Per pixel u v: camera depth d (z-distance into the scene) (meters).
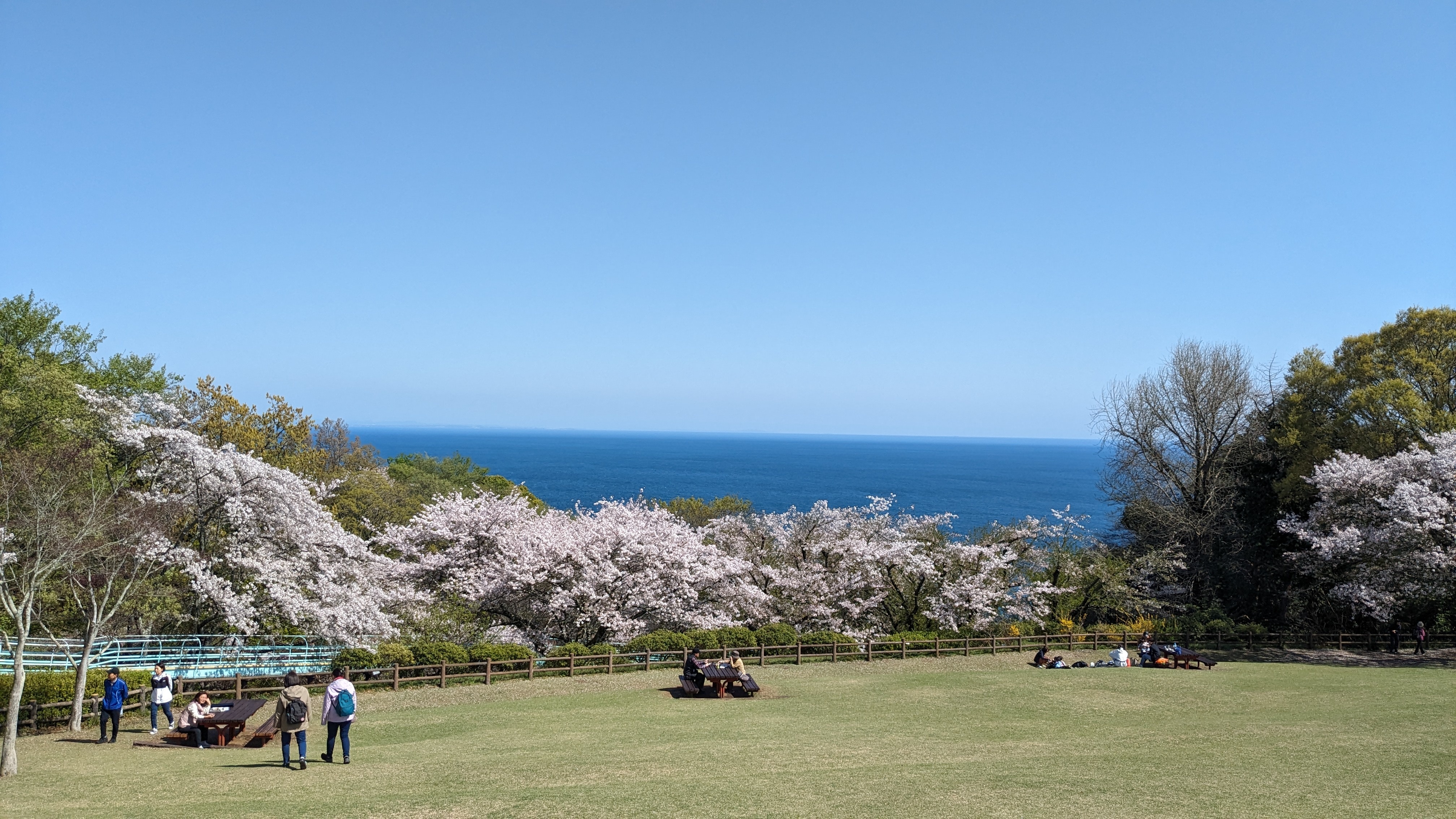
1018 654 32.22
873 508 39.84
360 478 47.09
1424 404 34.44
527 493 59.19
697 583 31.25
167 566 22.11
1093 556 39.81
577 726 18.47
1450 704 20.62
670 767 13.53
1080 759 14.16
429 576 30.27
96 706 19.66
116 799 11.70
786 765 13.78
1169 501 42.56
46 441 23.27
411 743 16.62
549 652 27.00
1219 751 14.83
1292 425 39.81
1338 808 10.77
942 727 18.11
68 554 17.20
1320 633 35.84
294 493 24.30
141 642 23.05
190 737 16.83
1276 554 40.16
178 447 22.86
